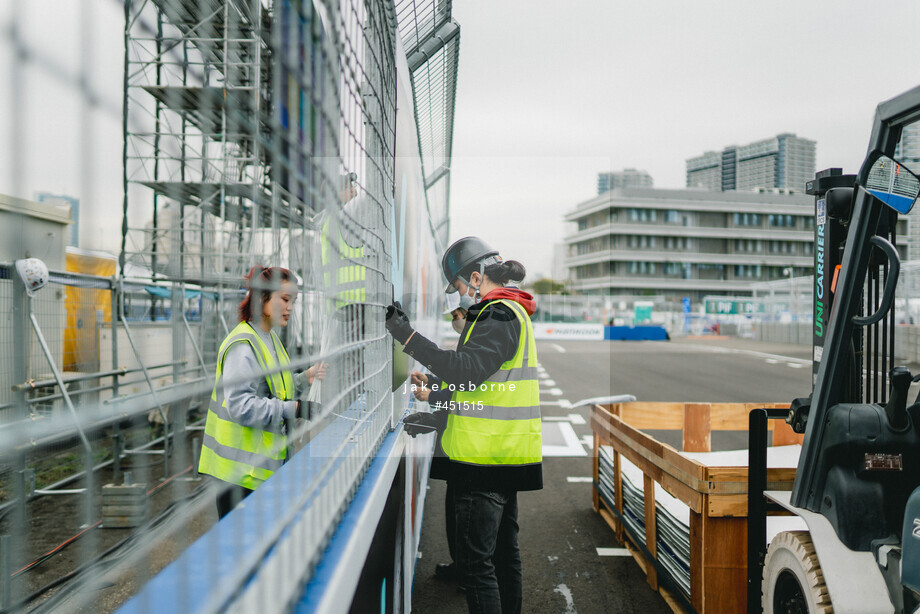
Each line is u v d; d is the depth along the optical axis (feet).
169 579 1.76
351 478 3.59
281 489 2.57
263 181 2.01
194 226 1.92
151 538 1.52
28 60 0.84
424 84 9.27
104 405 1.47
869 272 7.54
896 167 6.77
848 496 6.89
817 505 7.29
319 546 2.74
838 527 6.91
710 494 8.54
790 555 7.45
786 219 268.62
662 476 10.19
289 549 2.27
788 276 265.13
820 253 8.57
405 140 7.14
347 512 3.37
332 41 2.53
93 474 1.45
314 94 2.33
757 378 45.52
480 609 7.02
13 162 0.82
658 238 261.85
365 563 3.45
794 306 104.68
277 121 1.98
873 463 6.91
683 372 49.85
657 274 260.62
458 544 7.23
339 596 2.54
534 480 7.19
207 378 1.90
